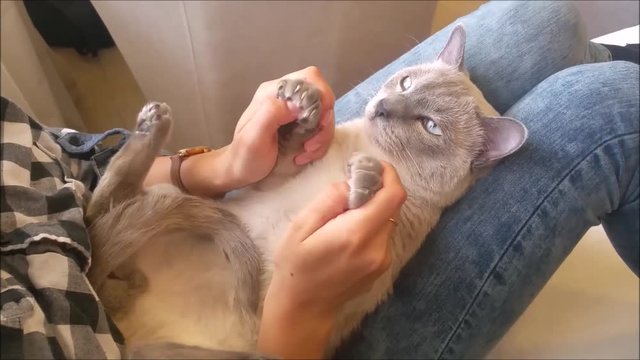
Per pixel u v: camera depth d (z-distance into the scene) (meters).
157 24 1.19
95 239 0.70
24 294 0.53
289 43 1.31
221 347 0.73
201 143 1.46
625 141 0.82
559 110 0.88
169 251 0.78
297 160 0.83
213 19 1.17
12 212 0.59
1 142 0.64
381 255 0.65
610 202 0.85
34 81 1.36
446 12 1.78
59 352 0.53
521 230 0.84
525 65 1.02
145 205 0.72
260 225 0.81
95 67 1.63
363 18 1.38
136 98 1.59
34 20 1.53
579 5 1.81
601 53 1.17
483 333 0.84
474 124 0.90
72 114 1.53
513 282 0.84
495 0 1.11
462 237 0.86
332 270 0.64
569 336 1.02
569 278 1.08
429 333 0.83
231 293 0.76
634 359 0.99
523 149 0.88
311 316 0.68
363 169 0.69
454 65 0.98
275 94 0.76
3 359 0.50
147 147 0.75
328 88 0.79
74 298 0.58
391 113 0.89
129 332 0.73
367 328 0.85
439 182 0.88
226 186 0.82
